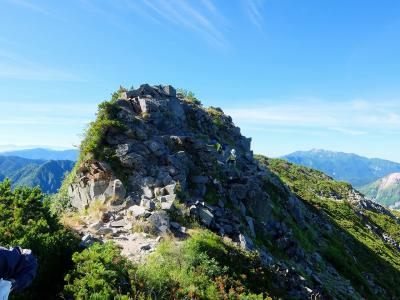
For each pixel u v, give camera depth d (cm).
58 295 1105
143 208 2019
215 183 2608
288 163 8481
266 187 3438
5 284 426
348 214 5812
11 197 1423
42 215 1417
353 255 4206
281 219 3072
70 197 2344
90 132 2467
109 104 2677
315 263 2962
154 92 3272
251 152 4359
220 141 3672
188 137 2886
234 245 1928
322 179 8006
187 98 4319
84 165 2327
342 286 2873
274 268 2038
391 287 3994
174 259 1516
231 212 2431
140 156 2377
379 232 5962
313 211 4912
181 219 2009
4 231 1227
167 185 2266
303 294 2067
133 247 1673
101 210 2083
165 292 1227
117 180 2200
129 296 1112
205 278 1429
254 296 1452
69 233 1455
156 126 2895
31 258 475
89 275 1113
